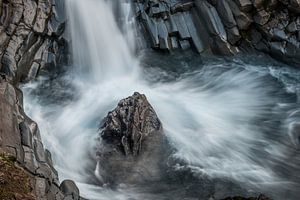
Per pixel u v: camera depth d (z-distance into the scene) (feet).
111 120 59.11
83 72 74.74
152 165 56.80
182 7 78.13
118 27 79.30
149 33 78.54
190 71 75.51
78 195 48.44
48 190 45.83
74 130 62.49
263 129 63.72
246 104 68.69
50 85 71.20
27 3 71.26
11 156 46.65
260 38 76.84
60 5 74.33
